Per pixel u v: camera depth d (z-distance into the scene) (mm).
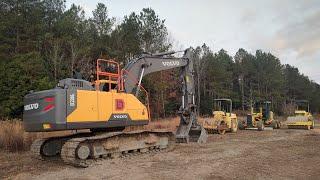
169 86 47969
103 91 13484
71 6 47281
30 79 34375
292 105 80062
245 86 81750
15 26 40062
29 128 12492
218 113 25281
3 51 38000
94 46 44625
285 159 13320
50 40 39625
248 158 13484
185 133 17797
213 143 18109
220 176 10438
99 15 48344
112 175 10719
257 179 10148
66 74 38969
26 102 12719
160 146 15328
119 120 13586
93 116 12766
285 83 92688
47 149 14008
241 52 86625
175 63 17500
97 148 12648
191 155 14188
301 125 30219
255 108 32375
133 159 13312
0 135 17531
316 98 101500
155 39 48375
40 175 11055
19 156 15039
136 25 48250
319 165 12195
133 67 15570
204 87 63750
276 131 27188
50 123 11938
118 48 46469
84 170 11570
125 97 13977
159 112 46906
